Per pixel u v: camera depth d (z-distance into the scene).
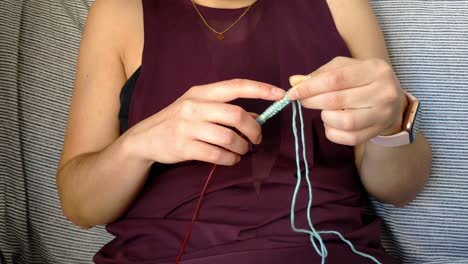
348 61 0.77
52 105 1.22
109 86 1.03
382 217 1.15
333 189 0.91
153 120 0.84
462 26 1.23
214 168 0.84
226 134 0.75
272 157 0.91
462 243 1.12
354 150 1.03
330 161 0.96
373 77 0.74
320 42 1.01
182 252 0.83
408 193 1.04
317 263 0.83
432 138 1.16
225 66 0.97
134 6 1.05
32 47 1.23
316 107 0.74
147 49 0.98
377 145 0.93
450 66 1.21
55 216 1.18
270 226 0.87
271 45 0.99
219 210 0.88
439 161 1.15
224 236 0.86
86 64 1.04
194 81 0.96
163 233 0.89
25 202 1.16
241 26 1.00
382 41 1.07
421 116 1.17
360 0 1.07
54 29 1.26
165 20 1.00
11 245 1.13
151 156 0.83
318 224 0.88
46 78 1.22
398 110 0.79
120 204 0.96
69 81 1.24
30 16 1.25
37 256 1.18
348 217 0.91
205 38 0.99
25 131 1.19
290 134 0.92
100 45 1.04
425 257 1.13
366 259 0.87
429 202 1.13
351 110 0.74
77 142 1.01
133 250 0.91
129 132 0.88
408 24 1.24
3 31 1.22
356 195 0.96
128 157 0.87
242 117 0.75
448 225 1.13
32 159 1.18
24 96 1.20
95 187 0.94
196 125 0.76
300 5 1.02
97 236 1.19
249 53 0.98
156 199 0.93
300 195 0.89
